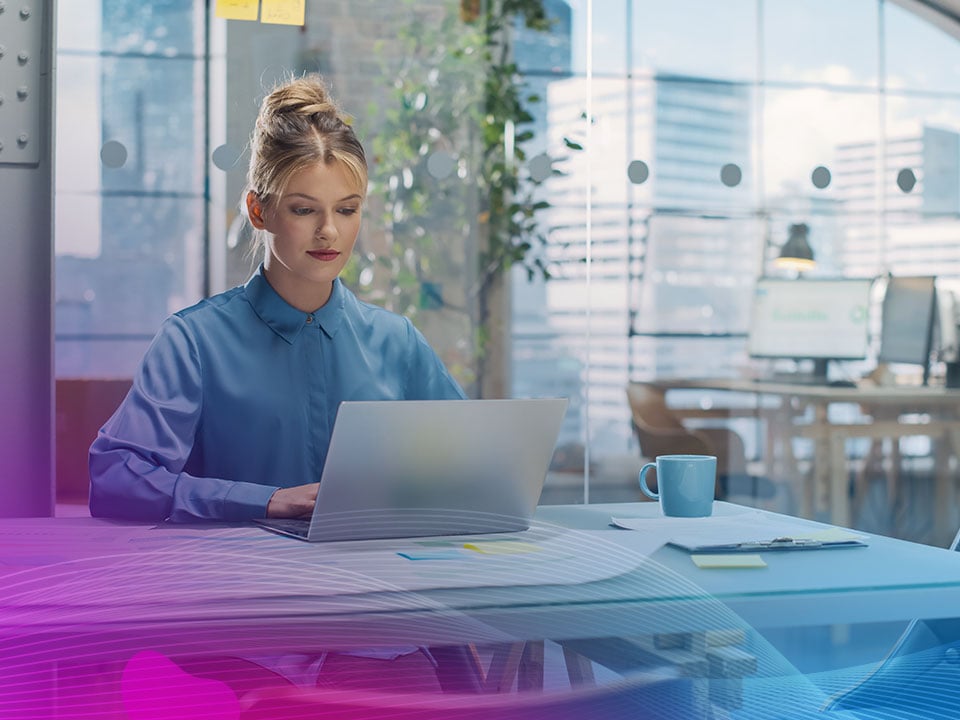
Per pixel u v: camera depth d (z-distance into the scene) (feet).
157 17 11.09
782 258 13.98
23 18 5.83
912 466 14.25
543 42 13.09
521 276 13.17
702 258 13.71
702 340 13.73
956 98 14.49
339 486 3.35
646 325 13.56
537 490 3.69
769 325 13.88
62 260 10.87
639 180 13.47
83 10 10.84
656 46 13.44
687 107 13.58
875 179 14.29
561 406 3.63
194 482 3.96
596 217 13.37
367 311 5.42
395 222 12.74
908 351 14.24
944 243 14.49
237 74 11.40
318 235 4.68
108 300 11.00
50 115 5.92
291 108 4.68
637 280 13.51
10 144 5.87
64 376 10.84
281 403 4.97
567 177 13.25
